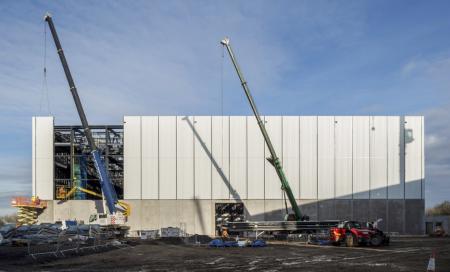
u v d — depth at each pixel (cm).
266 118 5044
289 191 4562
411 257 2603
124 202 4975
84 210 5003
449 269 2064
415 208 5022
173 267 2188
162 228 4641
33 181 5009
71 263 2353
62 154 5297
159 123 5044
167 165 5019
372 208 5009
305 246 3606
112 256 2720
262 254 2862
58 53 4803
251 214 4978
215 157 5025
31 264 2303
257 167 5009
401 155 5053
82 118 4722
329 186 5016
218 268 2148
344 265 2242
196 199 4994
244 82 4466
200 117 5047
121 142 5453
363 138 5059
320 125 5056
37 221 4975
